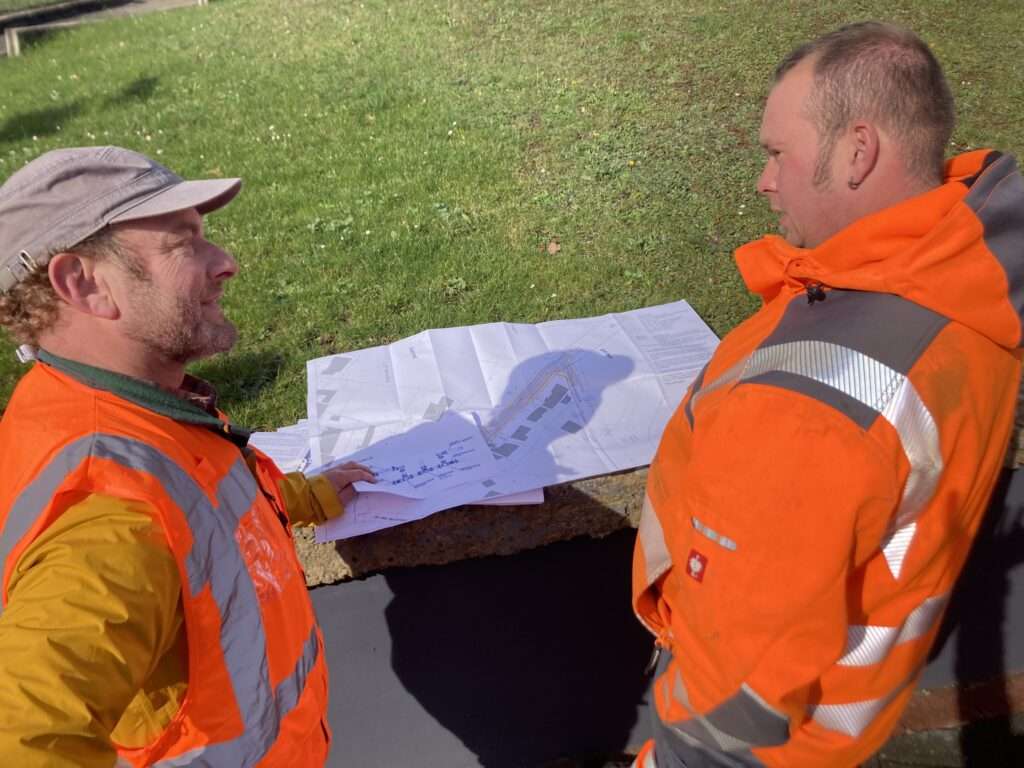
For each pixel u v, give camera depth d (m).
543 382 2.29
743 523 0.98
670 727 1.28
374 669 2.15
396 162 4.66
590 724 2.25
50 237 1.06
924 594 1.11
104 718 0.88
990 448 1.08
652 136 4.68
